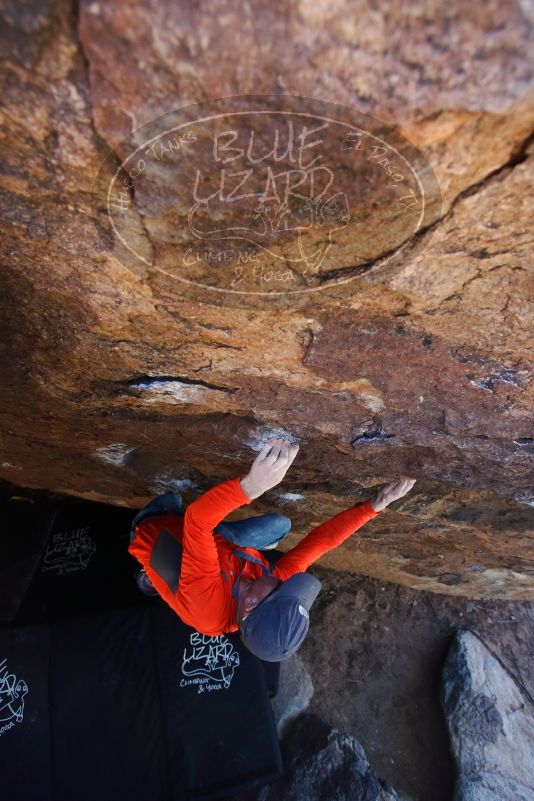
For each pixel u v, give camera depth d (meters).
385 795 3.55
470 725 3.80
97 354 1.86
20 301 1.69
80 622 3.50
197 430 2.27
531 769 3.75
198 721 3.41
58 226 1.31
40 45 0.91
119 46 0.90
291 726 3.91
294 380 1.89
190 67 0.92
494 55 0.85
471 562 3.37
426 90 0.91
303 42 0.87
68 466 2.94
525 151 1.01
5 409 2.35
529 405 1.86
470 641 4.12
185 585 1.84
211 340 1.72
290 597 1.75
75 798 3.16
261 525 2.27
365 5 0.82
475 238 1.23
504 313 1.49
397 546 3.31
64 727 3.29
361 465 2.40
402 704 4.07
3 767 3.13
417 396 1.89
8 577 3.62
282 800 3.52
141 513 2.23
